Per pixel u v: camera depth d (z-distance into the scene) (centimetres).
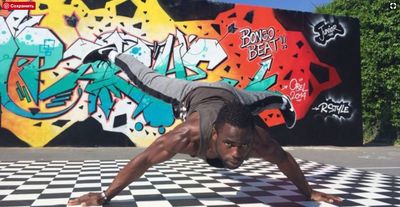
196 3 1411
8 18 1252
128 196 545
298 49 1534
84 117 1298
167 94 522
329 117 1565
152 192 575
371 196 563
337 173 804
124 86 1329
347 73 1602
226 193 575
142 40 1357
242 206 496
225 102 427
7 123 1243
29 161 943
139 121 1342
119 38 1337
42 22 1277
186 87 503
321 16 1571
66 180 671
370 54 1730
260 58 1480
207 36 1419
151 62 1362
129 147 1318
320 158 1110
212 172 781
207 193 573
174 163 929
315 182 683
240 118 372
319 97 1553
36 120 1262
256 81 1471
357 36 1628
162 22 1376
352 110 1602
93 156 1064
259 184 650
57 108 1278
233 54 1446
